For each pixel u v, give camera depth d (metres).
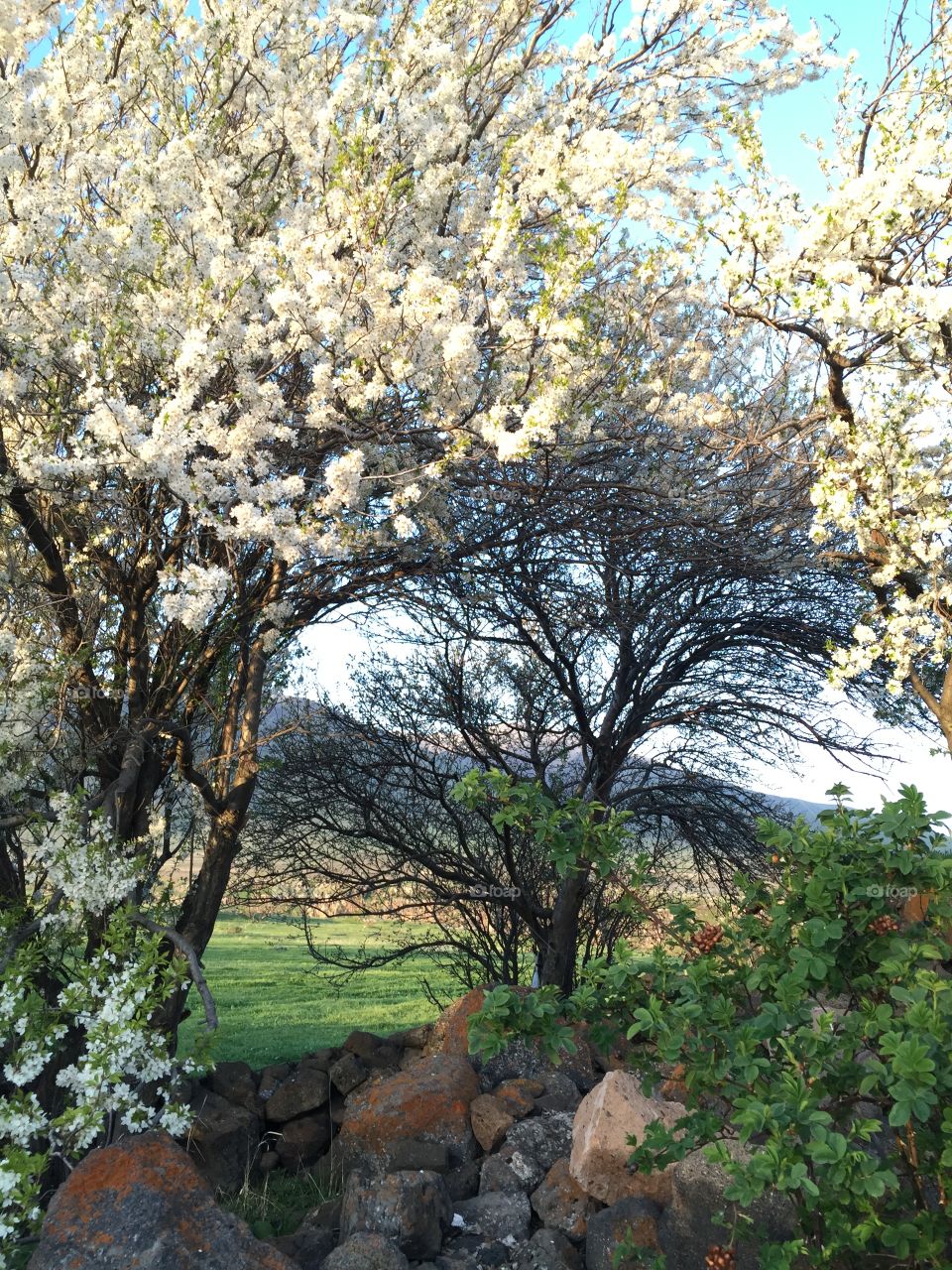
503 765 8.95
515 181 5.73
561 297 4.58
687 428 6.38
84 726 5.80
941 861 3.24
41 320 4.63
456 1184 4.69
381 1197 4.19
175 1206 3.40
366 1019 14.73
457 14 5.63
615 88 6.41
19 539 5.76
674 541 6.75
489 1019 3.40
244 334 4.69
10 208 4.47
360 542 5.05
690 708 9.01
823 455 6.04
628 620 7.61
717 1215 3.13
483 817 8.62
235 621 5.79
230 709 6.81
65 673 5.17
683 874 9.71
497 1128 4.95
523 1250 4.11
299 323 4.59
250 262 4.69
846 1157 2.54
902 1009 3.32
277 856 9.09
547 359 4.95
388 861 9.18
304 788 8.82
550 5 6.31
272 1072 6.66
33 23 5.17
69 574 5.79
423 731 9.32
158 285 4.79
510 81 6.16
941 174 5.00
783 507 6.69
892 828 3.30
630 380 5.82
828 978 3.43
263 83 5.37
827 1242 2.88
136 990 4.18
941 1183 2.79
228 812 6.28
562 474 5.69
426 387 4.89
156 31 5.32
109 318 4.65
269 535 4.50
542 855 8.86
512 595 7.60
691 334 7.07
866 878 3.33
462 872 8.76
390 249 4.96
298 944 21.42
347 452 4.90
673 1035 3.20
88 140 5.14
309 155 5.17
